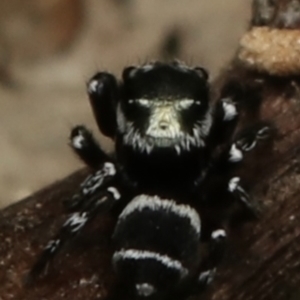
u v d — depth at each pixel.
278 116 0.05
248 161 0.05
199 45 0.07
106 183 0.05
